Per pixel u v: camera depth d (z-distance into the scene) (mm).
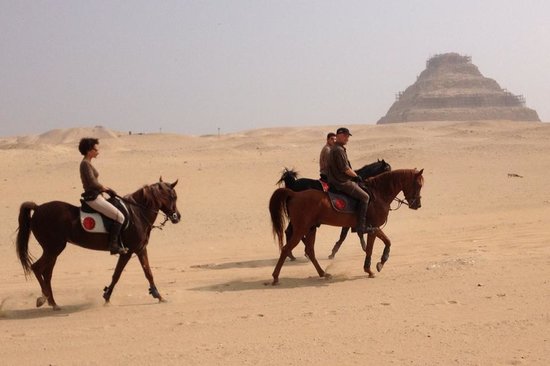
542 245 15047
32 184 35938
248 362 7094
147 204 10891
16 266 15383
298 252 16922
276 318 9156
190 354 7441
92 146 10398
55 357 7523
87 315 9898
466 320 8602
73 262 15758
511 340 7633
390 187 13039
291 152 61125
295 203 12492
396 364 6906
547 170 39250
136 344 7996
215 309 9992
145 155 57812
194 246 18281
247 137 118062
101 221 10281
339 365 6934
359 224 12500
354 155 53281
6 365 7254
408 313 9133
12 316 9961
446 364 6863
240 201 29891
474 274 11672
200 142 118562
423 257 14562
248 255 16531
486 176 37500
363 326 8484
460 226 20281
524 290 10227
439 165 43062
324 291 11328
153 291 10758
